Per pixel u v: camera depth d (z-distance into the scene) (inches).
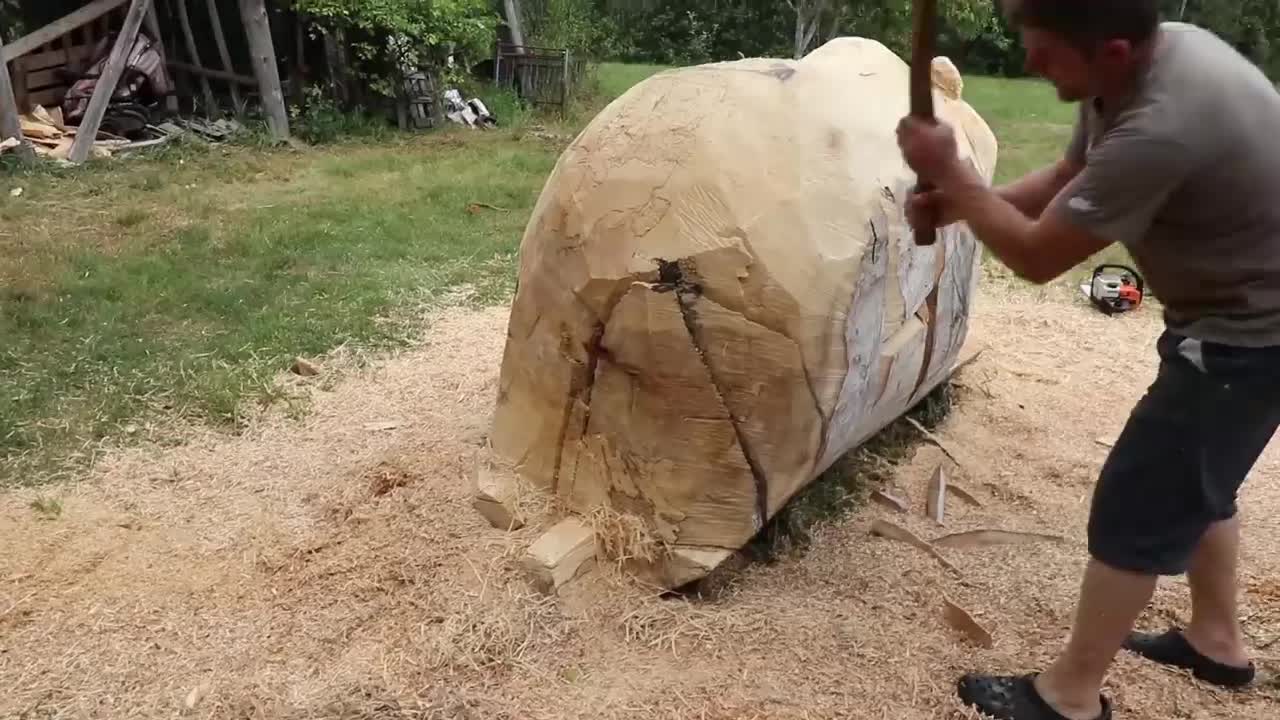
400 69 426.0
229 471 141.9
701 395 102.7
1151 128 70.8
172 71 421.4
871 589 113.3
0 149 323.0
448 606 106.8
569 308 106.9
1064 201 74.0
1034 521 130.1
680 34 724.0
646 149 103.3
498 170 345.4
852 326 104.0
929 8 73.9
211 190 310.2
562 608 106.3
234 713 95.4
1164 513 82.5
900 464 143.5
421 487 129.6
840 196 102.4
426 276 226.1
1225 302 78.6
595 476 112.0
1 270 222.4
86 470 141.6
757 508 107.6
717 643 102.9
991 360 182.5
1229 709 95.4
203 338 187.5
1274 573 117.1
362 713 94.4
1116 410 164.2
